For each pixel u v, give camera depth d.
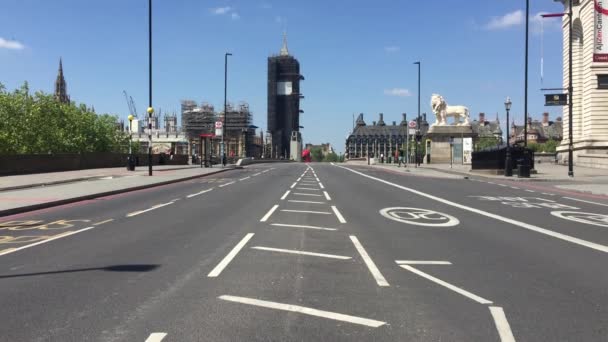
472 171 41.84
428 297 6.28
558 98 33.88
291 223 12.78
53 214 15.05
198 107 155.00
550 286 6.85
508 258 8.69
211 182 30.33
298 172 44.66
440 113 62.25
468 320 5.40
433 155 61.75
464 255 8.92
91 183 27.03
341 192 22.78
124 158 52.12
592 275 7.49
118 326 5.18
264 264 8.09
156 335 4.92
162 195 21.39
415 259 8.56
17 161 34.41
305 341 4.77
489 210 15.93
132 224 12.70
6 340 4.81
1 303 6.01
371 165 70.06
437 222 13.15
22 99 83.56
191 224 12.61
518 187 26.20
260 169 52.22
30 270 7.76
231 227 12.07
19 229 12.07
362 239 10.48
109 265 8.05
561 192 23.23
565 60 56.31
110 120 110.25
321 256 8.74
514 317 5.51
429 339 4.84
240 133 146.12
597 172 38.22
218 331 5.03
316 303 5.99
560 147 56.25
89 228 12.11
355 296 6.30
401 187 26.09
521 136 177.12
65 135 90.12
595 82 49.53
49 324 5.26
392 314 5.59
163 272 7.55
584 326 5.23
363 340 4.80
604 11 39.00
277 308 5.79
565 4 56.38
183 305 5.90
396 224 12.72
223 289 6.59
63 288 6.68
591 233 11.45
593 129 49.66
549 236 11.02
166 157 63.81
